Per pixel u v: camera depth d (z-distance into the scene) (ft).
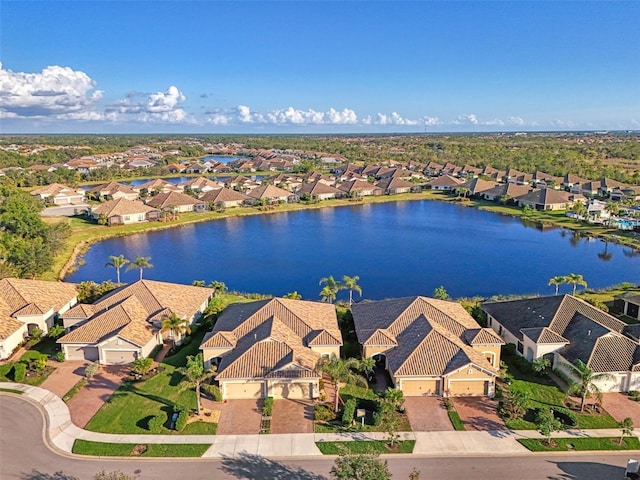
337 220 497.87
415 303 200.54
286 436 140.46
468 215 519.60
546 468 126.72
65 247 361.51
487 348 176.14
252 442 137.59
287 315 193.06
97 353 187.73
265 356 165.99
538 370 172.14
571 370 169.68
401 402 151.53
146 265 289.12
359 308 218.79
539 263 341.21
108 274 319.88
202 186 625.82
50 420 147.95
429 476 123.44
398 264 342.23
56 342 191.42
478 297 272.51
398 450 134.00
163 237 424.46
